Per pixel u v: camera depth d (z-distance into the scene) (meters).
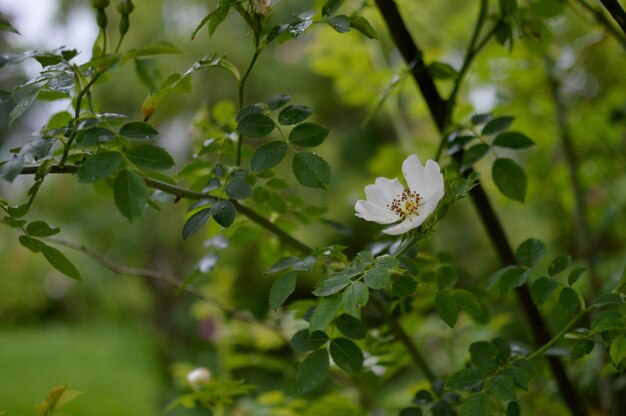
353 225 3.38
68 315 5.02
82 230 4.12
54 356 3.87
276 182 0.87
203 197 0.82
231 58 3.58
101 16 0.80
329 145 3.76
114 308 4.65
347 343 0.79
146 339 4.21
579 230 1.15
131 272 0.98
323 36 1.33
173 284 1.00
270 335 1.28
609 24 1.01
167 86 0.80
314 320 0.74
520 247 0.84
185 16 3.44
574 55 1.25
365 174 3.62
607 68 1.32
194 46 3.44
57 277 4.94
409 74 0.94
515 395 0.78
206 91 3.62
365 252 0.75
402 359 0.95
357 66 1.32
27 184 3.64
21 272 4.93
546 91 1.26
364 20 0.80
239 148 0.85
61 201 4.14
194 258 4.04
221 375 1.32
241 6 0.80
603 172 1.31
